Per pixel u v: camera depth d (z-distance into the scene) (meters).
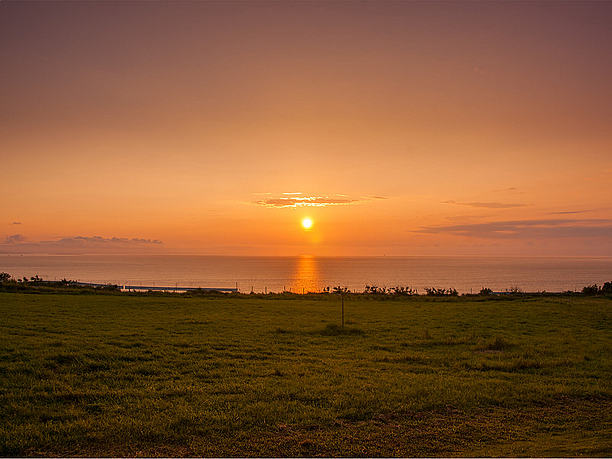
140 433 10.43
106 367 16.58
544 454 9.33
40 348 18.50
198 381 15.16
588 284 168.12
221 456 9.35
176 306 38.91
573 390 14.89
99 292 49.41
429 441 10.37
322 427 11.09
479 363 18.69
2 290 46.56
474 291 130.88
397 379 15.78
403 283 174.38
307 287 144.75
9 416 11.43
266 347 21.31
